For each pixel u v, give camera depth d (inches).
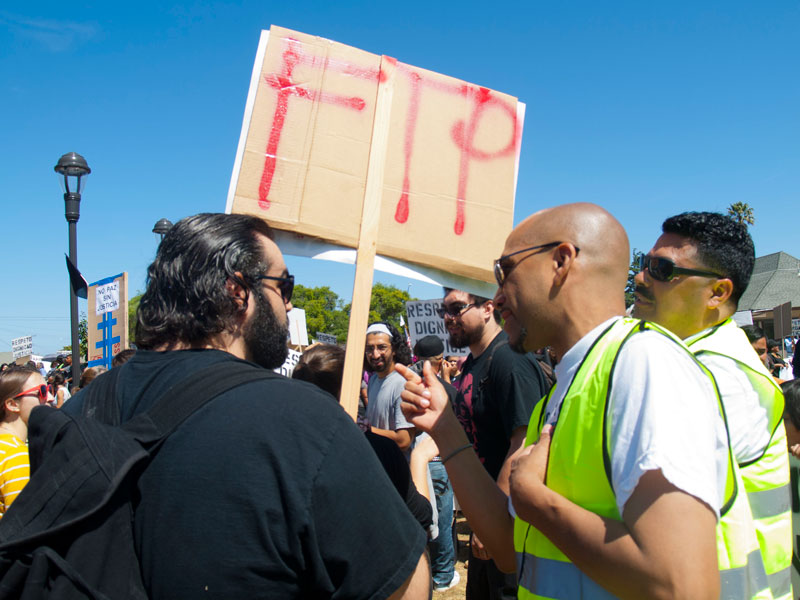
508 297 55.3
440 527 182.7
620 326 47.8
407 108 78.4
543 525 43.6
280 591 38.2
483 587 109.0
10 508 38.5
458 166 80.0
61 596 35.2
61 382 359.3
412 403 64.7
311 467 39.3
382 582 40.5
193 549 37.3
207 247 47.2
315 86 75.2
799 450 88.7
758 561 47.0
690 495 37.2
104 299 273.7
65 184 255.6
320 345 91.3
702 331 70.9
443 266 76.9
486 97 83.4
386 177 75.9
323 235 72.8
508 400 94.9
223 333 47.6
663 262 74.4
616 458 41.3
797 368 157.1
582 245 51.3
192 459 38.8
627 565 37.9
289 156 73.0
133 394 44.2
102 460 38.2
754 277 1504.7
